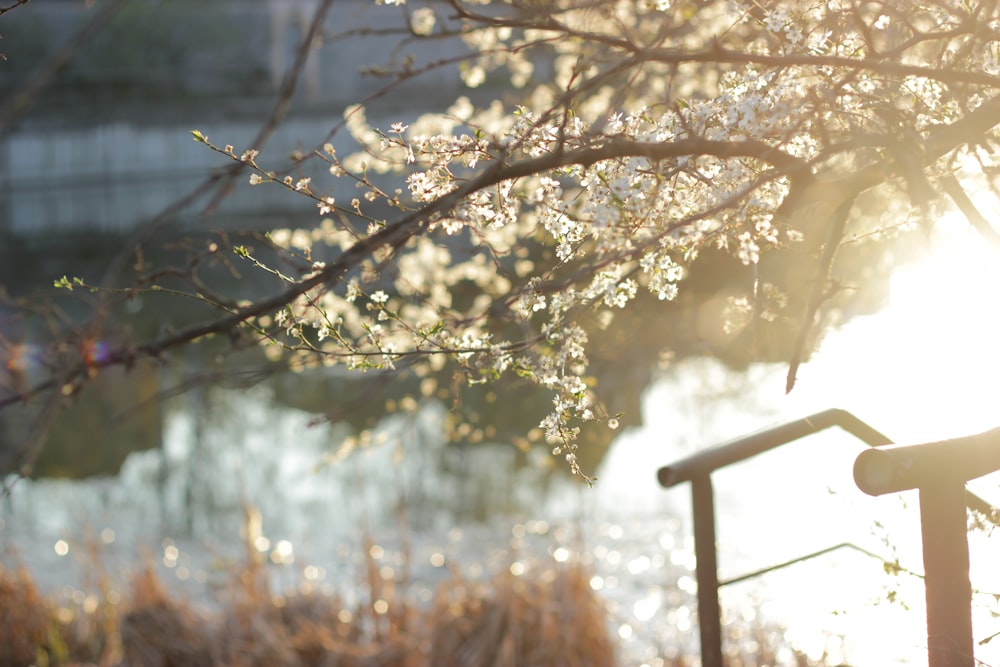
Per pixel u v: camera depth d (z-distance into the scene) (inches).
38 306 107.3
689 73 121.0
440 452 350.6
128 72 1140.5
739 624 169.8
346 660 168.6
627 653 185.2
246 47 1165.1
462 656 166.9
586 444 321.4
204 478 344.8
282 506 313.4
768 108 59.3
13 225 993.5
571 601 172.7
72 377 93.0
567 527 275.4
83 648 199.2
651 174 58.3
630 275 61.6
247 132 1025.5
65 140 1035.9
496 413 266.4
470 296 131.5
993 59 68.1
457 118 78.3
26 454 98.6
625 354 151.0
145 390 447.8
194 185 1035.9
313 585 206.7
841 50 64.7
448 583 179.2
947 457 57.0
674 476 91.8
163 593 197.6
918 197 52.1
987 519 79.3
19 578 207.2
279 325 65.3
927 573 58.7
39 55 1123.3
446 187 62.6
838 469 264.4
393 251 61.8
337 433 382.3
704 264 121.6
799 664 145.3
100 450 377.4
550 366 61.4
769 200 61.1
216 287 498.6
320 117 932.6
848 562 190.4
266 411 425.4
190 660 178.2
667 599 213.6
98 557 245.9
